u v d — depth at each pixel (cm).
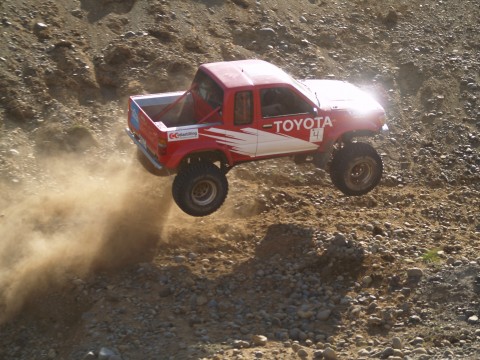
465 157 3109
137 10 3297
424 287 2102
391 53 3591
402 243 2391
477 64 3650
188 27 3288
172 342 1886
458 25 3922
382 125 2458
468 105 3384
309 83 2558
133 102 2322
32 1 3155
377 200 2739
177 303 2075
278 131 2281
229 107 2192
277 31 3459
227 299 2108
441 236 2483
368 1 3872
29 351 2027
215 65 2344
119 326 1962
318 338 1933
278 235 2391
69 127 2711
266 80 2252
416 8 3956
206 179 2219
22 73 2855
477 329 1900
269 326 1989
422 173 2980
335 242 2302
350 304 2077
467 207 2809
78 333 1977
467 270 2122
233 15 3459
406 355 1809
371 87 3338
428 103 3353
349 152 2416
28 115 2736
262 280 2195
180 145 2158
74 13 3184
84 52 3045
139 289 2127
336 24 3641
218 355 1798
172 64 3055
